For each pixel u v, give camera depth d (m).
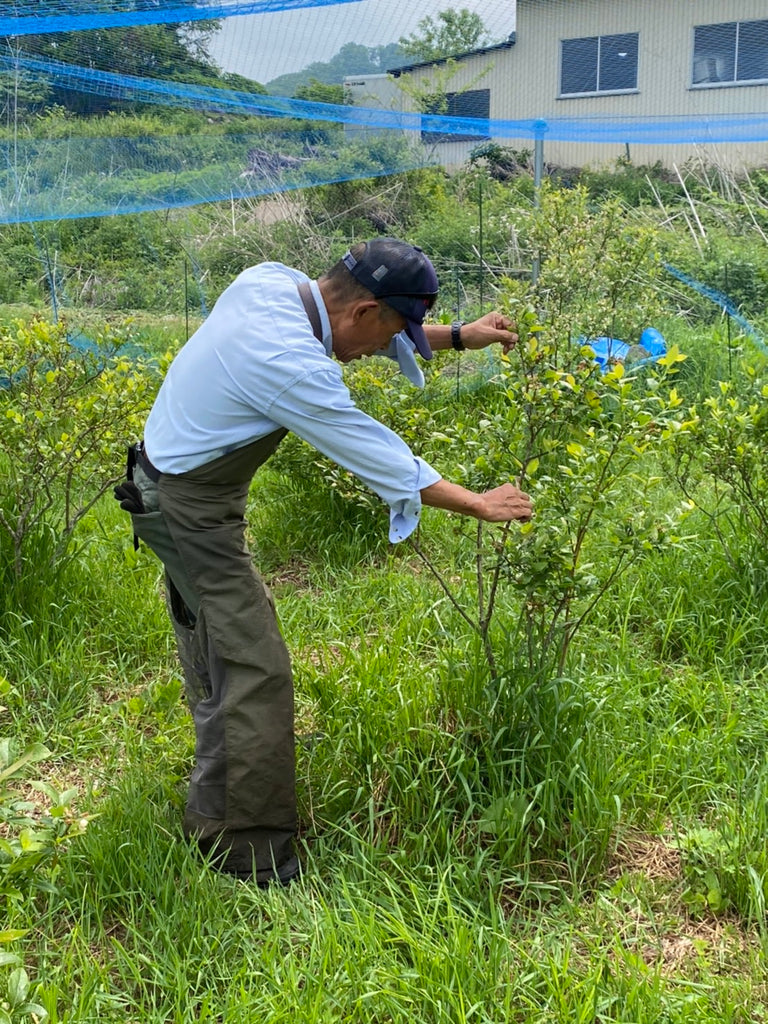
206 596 2.75
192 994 2.46
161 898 2.71
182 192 9.56
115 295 11.66
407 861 2.86
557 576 2.97
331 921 2.57
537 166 7.54
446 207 12.09
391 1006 2.35
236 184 10.00
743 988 2.44
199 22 8.34
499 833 2.90
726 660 3.88
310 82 10.19
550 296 5.73
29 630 4.10
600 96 17.70
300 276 2.72
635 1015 2.32
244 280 2.65
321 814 3.12
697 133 10.32
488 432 3.14
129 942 2.66
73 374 4.49
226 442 2.61
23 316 9.60
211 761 2.82
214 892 2.71
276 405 2.54
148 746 3.45
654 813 3.09
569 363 3.48
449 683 3.36
